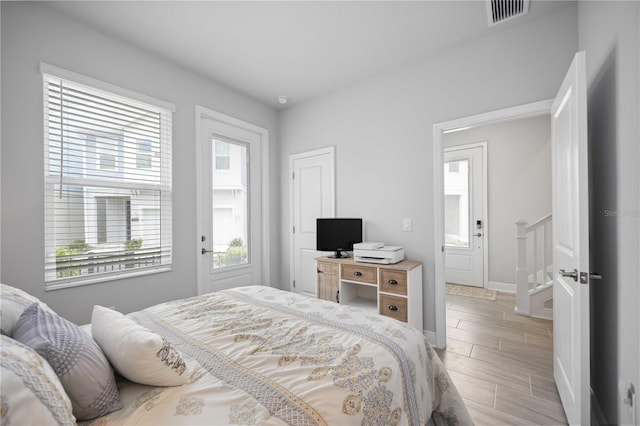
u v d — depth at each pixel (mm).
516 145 4301
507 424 1602
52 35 2025
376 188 3025
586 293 1352
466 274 4680
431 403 1346
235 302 1795
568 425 1586
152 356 891
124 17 2117
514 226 4305
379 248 2688
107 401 837
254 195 3617
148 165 2568
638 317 1121
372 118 3051
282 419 808
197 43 2447
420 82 2732
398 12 2098
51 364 773
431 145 2674
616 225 1352
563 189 1721
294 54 2625
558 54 2098
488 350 2488
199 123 2947
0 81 1819
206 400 884
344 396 910
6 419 565
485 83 2393
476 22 2209
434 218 2646
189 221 2850
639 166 1116
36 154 1959
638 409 1125
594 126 1674
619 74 1308
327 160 3402
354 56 2666
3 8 1834
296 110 3715
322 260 2979
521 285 3387
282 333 1350
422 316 2693
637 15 1128
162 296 2627
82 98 2176
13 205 1869
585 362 1348
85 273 2193
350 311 1636
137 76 2479
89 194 2227
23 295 1232
